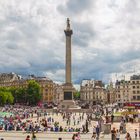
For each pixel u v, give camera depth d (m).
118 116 99.50
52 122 99.44
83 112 141.50
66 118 113.31
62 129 71.44
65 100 163.12
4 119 92.06
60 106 163.00
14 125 76.31
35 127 70.56
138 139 57.72
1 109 161.25
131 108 141.38
